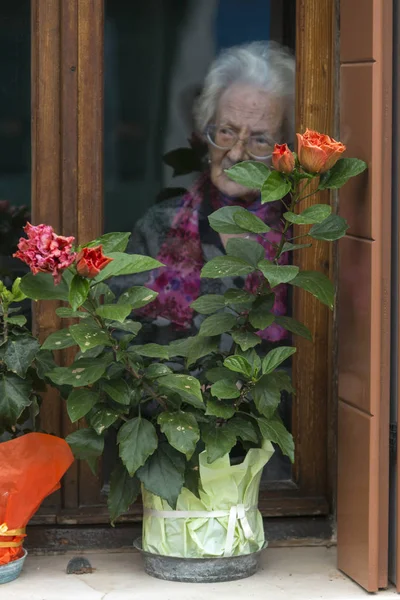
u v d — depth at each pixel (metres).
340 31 5.89
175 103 6.23
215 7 6.20
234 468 5.66
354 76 5.68
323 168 5.40
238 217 5.54
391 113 5.52
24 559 5.84
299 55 6.24
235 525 5.72
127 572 5.92
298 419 6.38
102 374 5.41
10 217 6.17
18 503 5.65
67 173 6.12
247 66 6.25
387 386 5.62
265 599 5.55
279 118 6.30
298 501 6.38
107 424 5.48
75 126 6.12
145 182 6.26
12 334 5.68
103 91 6.15
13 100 6.12
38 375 5.71
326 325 6.37
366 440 5.63
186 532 5.70
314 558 6.21
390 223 5.55
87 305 5.44
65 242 5.05
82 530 6.24
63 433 6.20
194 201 6.30
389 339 5.61
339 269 5.98
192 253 6.33
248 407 5.92
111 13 6.15
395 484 5.70
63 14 6.06
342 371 5.93
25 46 6.11
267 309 5.66
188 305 6.34
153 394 5.63
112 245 5.39
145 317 6.32
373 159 5.48
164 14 6.18
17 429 6.01
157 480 5.52
